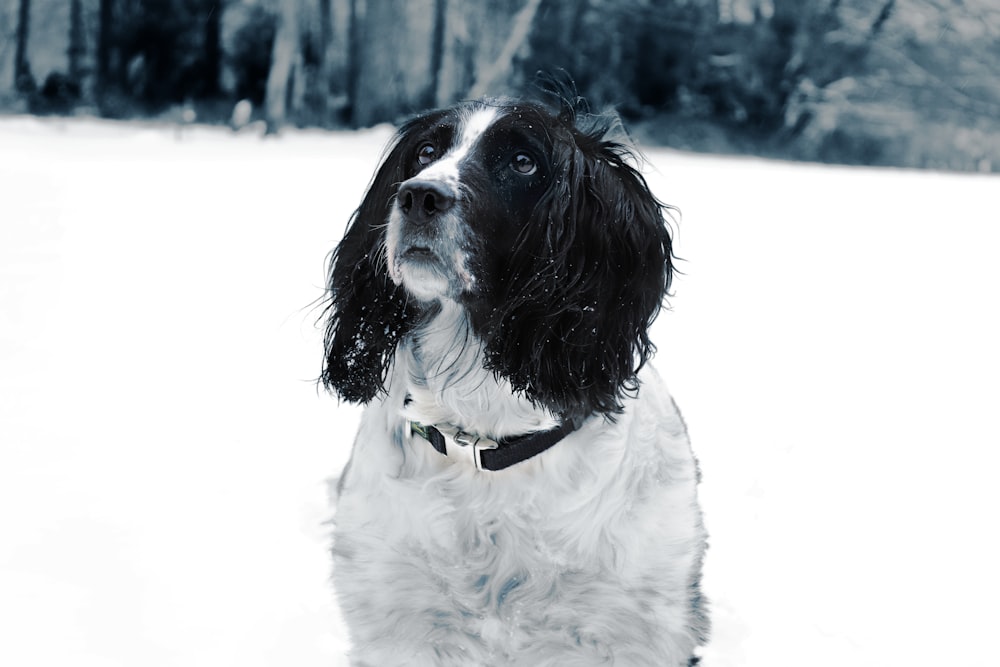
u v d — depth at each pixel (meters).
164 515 3.87
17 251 8.07
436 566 2.64
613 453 2.64
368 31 23.83
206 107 24.00
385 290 2.74
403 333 2.73
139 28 23.67
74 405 4.92
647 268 2.82
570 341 2.62
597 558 2.60
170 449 4.48
